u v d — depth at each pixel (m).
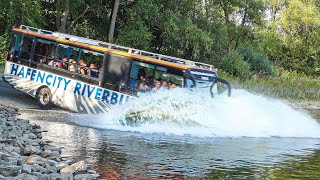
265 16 67.75
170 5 47.38
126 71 18.86
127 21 44.88
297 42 73.50
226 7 55.31
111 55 19.27
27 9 37.25
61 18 43.81
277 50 75.81
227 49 57.53
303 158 13.84
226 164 12.23
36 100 20.91
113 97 18.94
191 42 45.41
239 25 57.69
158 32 46.94
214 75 19.17
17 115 17.86
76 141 13.68
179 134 16.69
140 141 14.78
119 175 10.18
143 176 10.29
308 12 69.38
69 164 10.52
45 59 20.95
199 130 17.58
